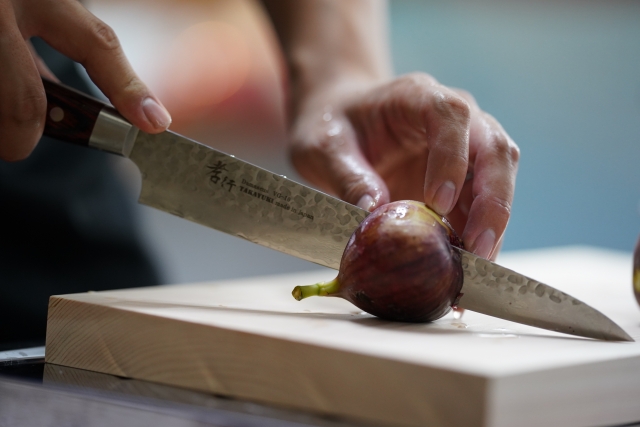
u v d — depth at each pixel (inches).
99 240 43.2
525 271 43.9
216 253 77.0
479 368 30.5
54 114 35.7
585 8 83.0
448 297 33.3
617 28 82.7
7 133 35.0
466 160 34.9
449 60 86.0
